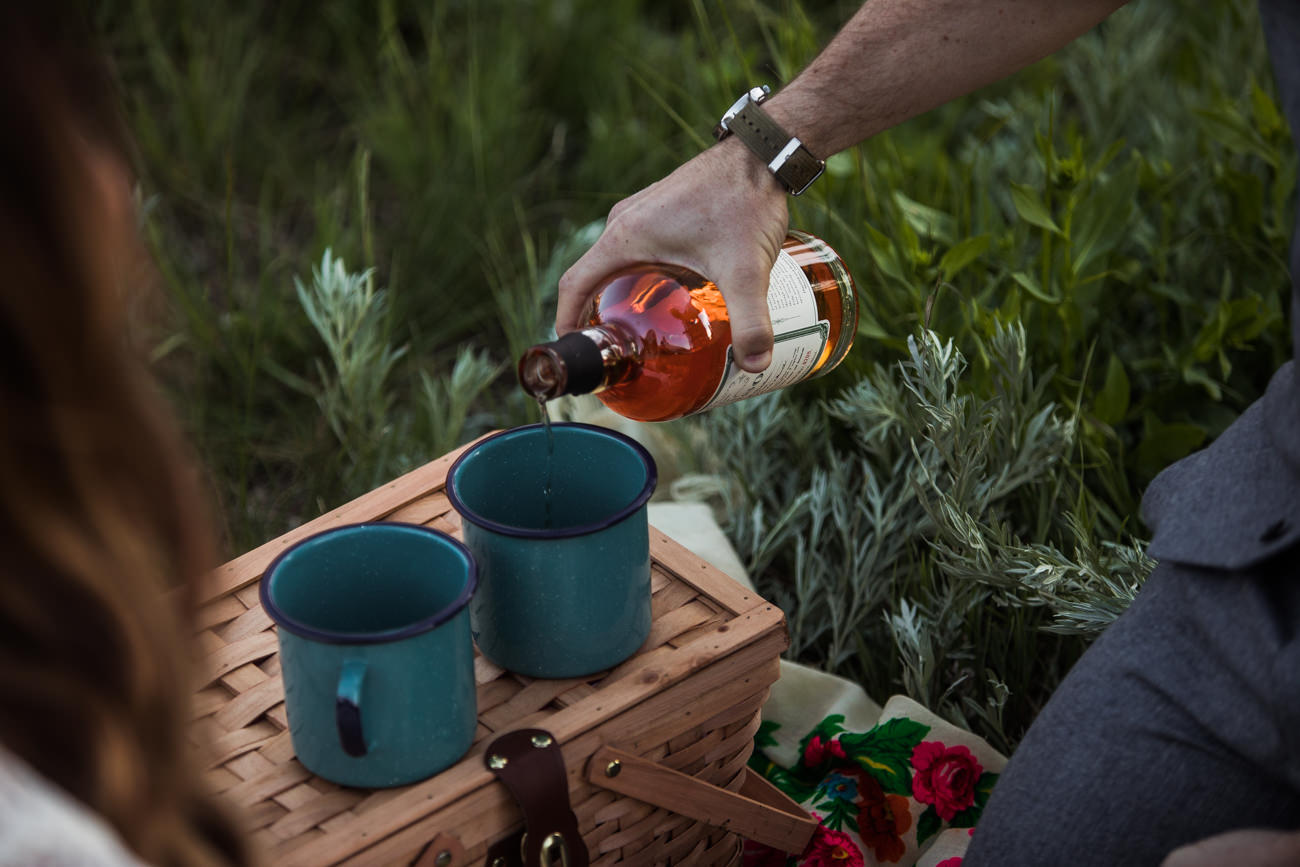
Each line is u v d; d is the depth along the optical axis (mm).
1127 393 1741
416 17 3184
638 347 1151
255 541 1887
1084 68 2648
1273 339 1927
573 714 1060
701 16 2090
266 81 3010
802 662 1751
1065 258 1755
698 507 1752
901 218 1843
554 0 3020
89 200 576
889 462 1734
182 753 660
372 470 1918
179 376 2158
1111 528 1720
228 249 2117
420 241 2480
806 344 1246
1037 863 1092
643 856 1155
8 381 570
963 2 1194
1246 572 991
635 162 2676
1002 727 1572
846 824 1395
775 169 1206
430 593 1032
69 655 588
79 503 597
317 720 968
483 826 1014
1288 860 891
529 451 1139
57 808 559
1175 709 1060
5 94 545
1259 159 2146
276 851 953
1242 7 2416
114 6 3008
